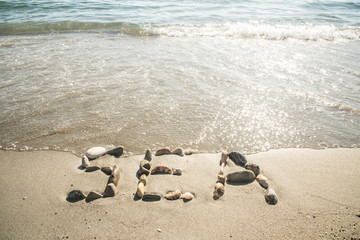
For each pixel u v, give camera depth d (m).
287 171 2.76
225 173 2.72
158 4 12.05
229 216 2.22
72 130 3.28
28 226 2.08
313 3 13.46
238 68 5.31
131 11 10.64
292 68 5.36
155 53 6.08
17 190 2.43
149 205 2.31
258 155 2.99
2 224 2.09
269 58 5.95
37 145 3.02
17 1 10.95
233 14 10.68
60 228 2.07
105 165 2.74
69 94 4.08
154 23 8.99
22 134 3.18
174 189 2.50
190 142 3.16
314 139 3.27
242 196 2.44
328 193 2.48
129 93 4.19
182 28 8.48
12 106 3.71
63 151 2.96
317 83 4.67
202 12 10.89
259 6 12.51
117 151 2.93
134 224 2.12
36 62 5.26
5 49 5.96
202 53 6.20
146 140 3.17
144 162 2.74
